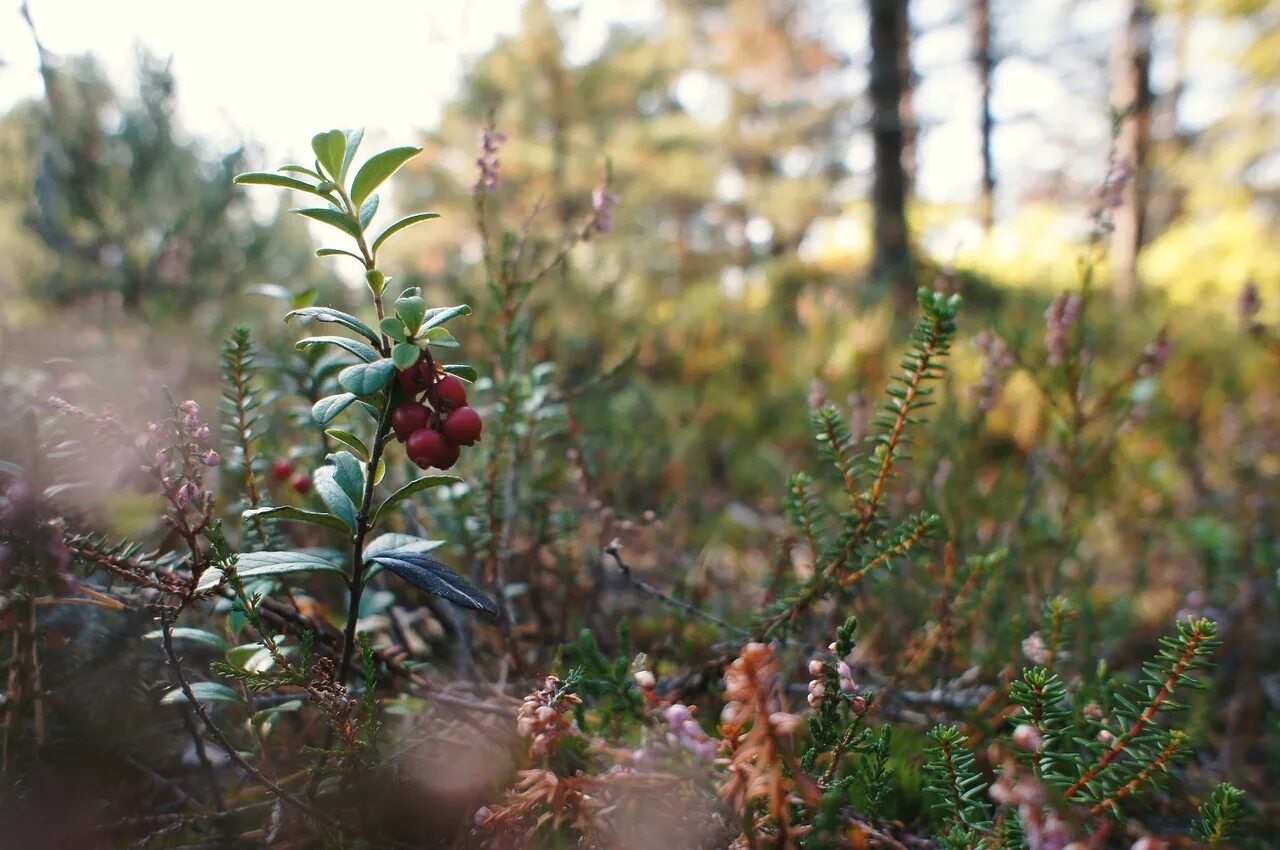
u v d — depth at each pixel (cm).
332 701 23
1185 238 192
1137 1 194
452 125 153
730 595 45
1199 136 196
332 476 24
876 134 162
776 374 98
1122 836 28
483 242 38
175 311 68
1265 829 29
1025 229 196
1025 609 37
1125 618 44
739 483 71
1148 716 21
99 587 26
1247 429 82
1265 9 154
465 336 62
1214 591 49
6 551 20
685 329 107
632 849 22
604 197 37
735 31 301
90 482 26
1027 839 19
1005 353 42
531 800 22
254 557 23
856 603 38
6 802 22
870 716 32
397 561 23
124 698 25
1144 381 50
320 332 48
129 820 24
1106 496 59
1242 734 37
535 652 37
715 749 19
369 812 24
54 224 75
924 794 27
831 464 29
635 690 25
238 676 22
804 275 169
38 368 41
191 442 23
